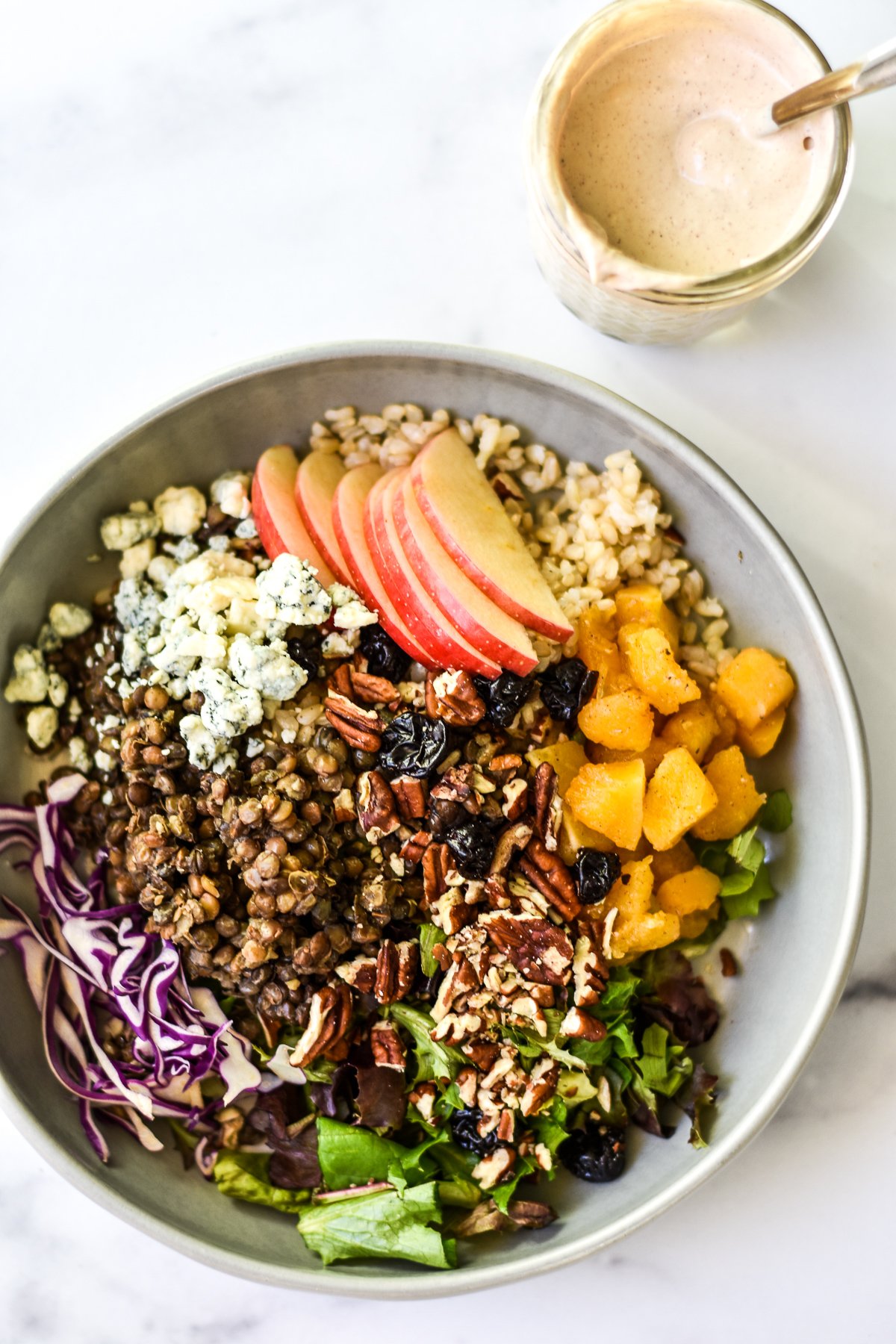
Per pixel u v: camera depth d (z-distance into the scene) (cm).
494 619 52
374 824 51
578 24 55
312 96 55
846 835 51
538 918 51
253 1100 53
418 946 52
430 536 52
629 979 52
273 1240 52
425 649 52
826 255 55
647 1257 55
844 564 55
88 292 55
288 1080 53
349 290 55
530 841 52
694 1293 55
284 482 54
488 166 55
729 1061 53
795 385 55
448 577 52
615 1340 55
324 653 53
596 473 55
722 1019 54
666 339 53
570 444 54
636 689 53
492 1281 49
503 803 52
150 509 54
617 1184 52
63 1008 54
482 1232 52
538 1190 53
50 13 56
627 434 53
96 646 54
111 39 55
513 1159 51
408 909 52
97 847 54
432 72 55
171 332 55
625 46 49
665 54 50
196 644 52
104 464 52
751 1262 55
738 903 53
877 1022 55
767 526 51
